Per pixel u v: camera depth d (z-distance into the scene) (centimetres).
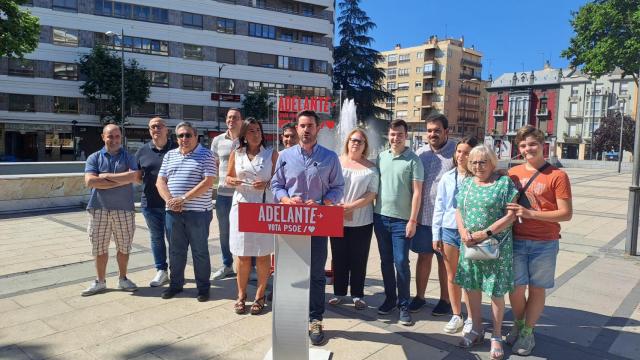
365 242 448
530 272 365
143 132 3834
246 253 421
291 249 326
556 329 413
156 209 514
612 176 2800
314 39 4697
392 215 426
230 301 470
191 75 4031
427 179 437
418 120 7712
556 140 5909
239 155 450
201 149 476
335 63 4203
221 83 4188
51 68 3456
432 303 479
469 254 352
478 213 358
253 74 4325
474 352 368
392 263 438
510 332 390
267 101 4150
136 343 369
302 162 392
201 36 4047
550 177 355
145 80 3506
